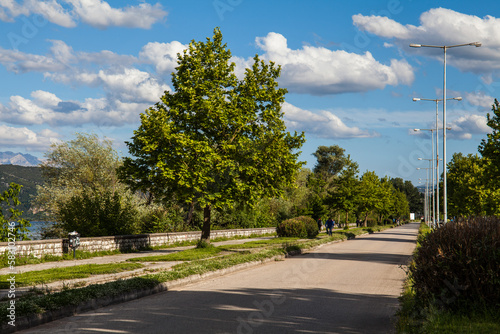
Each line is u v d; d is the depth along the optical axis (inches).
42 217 1471.5
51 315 328.8
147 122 863.7
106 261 751.7
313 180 3230.8
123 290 412.2
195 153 884.6
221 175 919.0
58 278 509.7
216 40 960.9
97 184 1521.9
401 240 1566.2
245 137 922.7
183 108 918.4
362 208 3070.9
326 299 416.2
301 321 326.3
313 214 2541.8
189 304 390.6
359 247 1175.0
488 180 1115.3
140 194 1480.1
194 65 930.1
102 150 1593.3
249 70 964.0
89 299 369.7
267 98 956.0
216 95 913.5
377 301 408.2
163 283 473.7
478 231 320.5
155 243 1096.8
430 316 296.7
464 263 314.2
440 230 341.7
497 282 304.0
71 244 786.8
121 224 1040.8
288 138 973.8
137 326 308.2
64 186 1572.3
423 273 329.7
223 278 573.3
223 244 1193.4
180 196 909.8
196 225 1582.2
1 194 810.8
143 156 905.5
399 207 4697.3
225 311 360.2
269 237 1643.7
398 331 288.5
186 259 762.8
